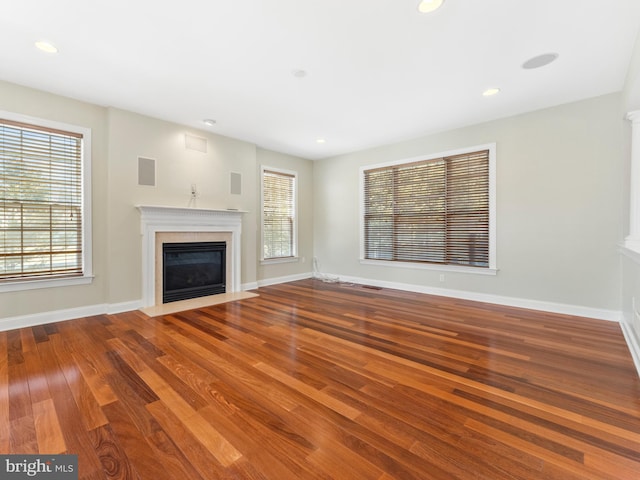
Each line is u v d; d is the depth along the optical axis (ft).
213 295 15.43
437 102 11.75
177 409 5.77
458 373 7.22
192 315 11.99
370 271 18.40
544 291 12.50
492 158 13.58
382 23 7.22
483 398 6.15
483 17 7.00
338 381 6.85
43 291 10.90
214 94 11.05
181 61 8.90
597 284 11.36
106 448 4.74
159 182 13.48
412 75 9.69
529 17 6.98
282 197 19.56
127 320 11.30
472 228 14.35
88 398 6.13
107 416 5.55
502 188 13.39
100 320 11.30
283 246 19.62
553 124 12.11
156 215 13.30
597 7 6.63
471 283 14.47
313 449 4.73
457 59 8.80
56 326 10.61
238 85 10.36
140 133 12.89
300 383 6.75
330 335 9.76
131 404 5.92
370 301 14.29
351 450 4.70
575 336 9.60
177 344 8.97
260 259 18.11
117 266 12.34
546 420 5.43
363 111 12.59
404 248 16.84
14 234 10.39
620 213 10.86
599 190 11.24
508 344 8.99
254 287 17.43
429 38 7.80
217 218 15.47
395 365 7.64
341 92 10.89
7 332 9.97
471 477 4.17
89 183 11.76
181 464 4.42
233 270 16.35
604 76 9.72
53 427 5.23
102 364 7.65
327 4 6.59
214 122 13.88
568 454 4.58
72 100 11.37
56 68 9.29
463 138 14.47
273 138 16.28
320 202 20.95
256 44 8.07
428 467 4.36
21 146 10.46
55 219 11.16
